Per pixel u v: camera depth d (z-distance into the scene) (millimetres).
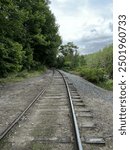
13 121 8586
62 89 17547
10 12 20703
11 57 25578
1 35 22094
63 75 35125
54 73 42469
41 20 46656
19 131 7773
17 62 26094
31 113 10125
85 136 7215
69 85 20203
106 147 6496
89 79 37125
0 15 19953
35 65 44125
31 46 46781
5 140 6973
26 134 7480
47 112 10234
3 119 9422
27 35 42406
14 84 22031
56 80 25891
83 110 10555
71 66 93875
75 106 11586
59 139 6984
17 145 6641
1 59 24062
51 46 58000
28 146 6566
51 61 68000
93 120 9109
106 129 8078
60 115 9719
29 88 18859
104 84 35375
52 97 13891
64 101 12656
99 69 38219
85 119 9164
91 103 13070
